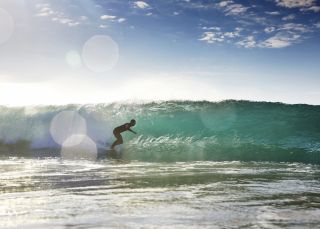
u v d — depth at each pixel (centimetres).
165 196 616
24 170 999
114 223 446
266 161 1198
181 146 1633
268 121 1800
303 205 541
